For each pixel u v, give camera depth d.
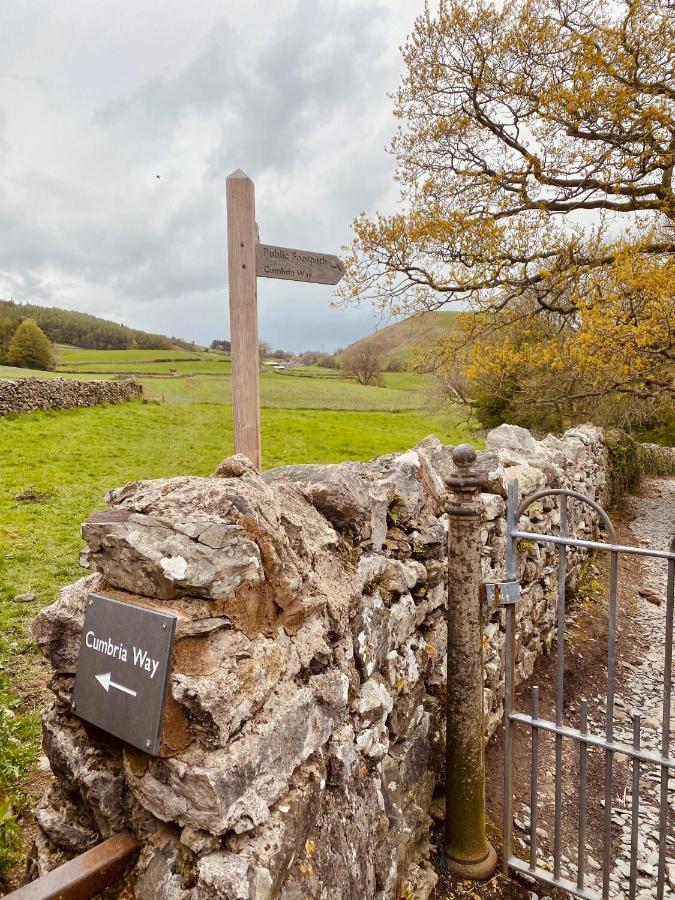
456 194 11.34
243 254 3.31
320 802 1.71
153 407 21.14
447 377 13.83
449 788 2.55
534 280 11.39
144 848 1.54
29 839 2.62
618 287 9.90
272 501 1.92
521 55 10.59
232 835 1.41
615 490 12.33
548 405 13.11
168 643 1.45
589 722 4.05
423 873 2.38
